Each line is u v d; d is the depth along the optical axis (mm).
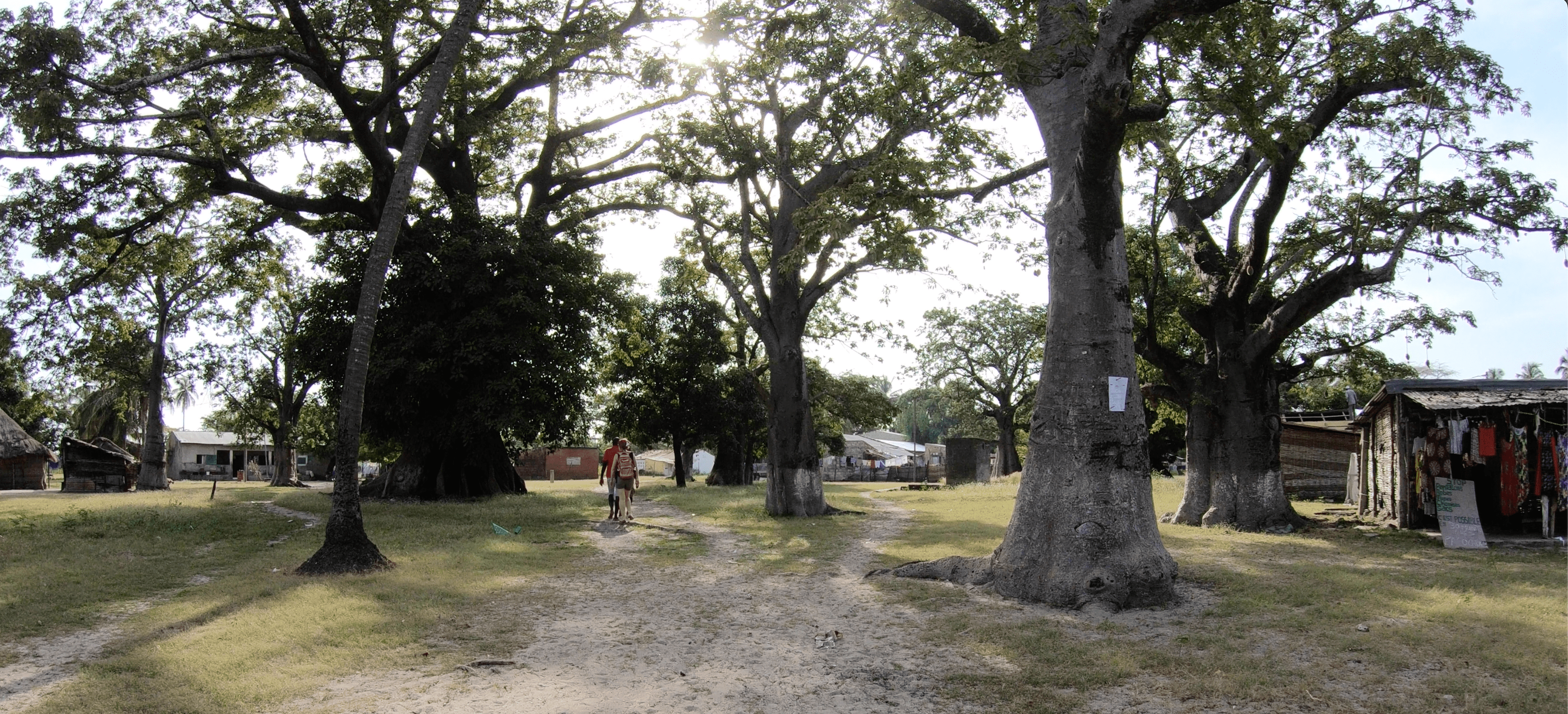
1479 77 13414
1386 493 17078
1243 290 16031
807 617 8594
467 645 7418
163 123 19828
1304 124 12367
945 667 6801
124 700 5648
